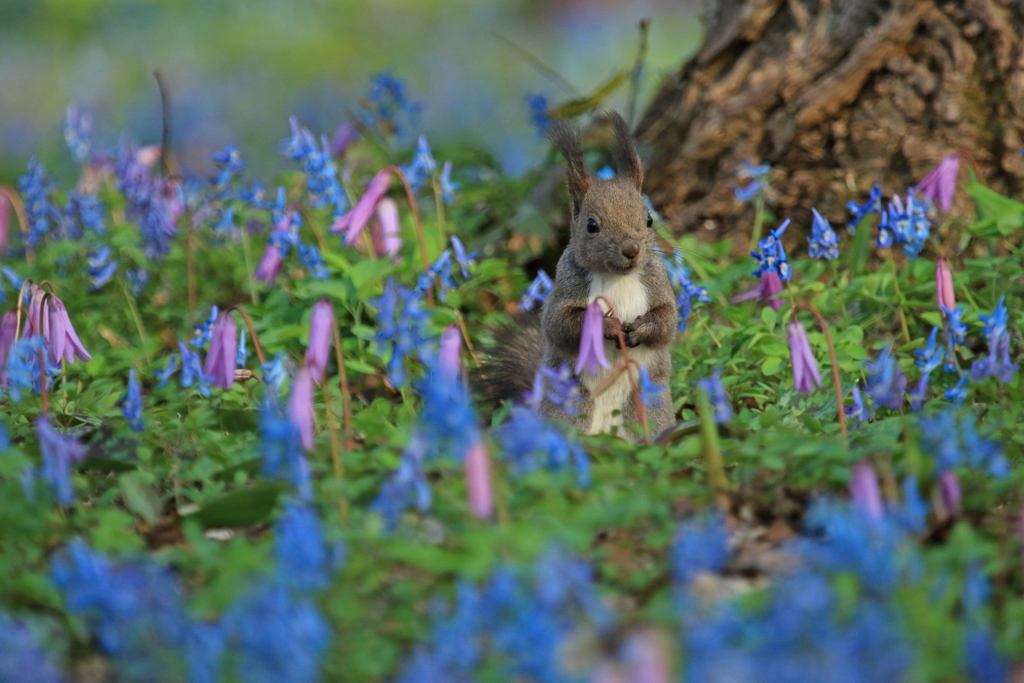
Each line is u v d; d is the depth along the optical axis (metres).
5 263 13.77
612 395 10.03
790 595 5.21
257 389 9.43
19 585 6.01
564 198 13.93
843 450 7.12
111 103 34.19
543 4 48.38
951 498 6.60
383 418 8.80
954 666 5.05
